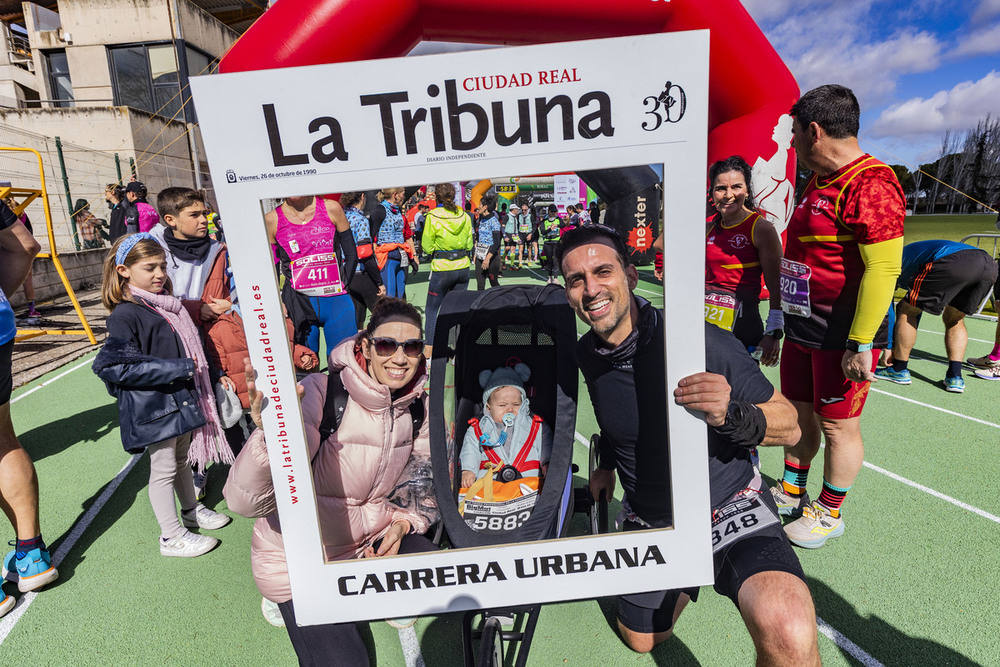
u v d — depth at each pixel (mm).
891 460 3467
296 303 2695
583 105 1084
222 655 2061
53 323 7773
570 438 1580
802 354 2504
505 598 1366
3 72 17391
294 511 1297
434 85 1064
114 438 4105
